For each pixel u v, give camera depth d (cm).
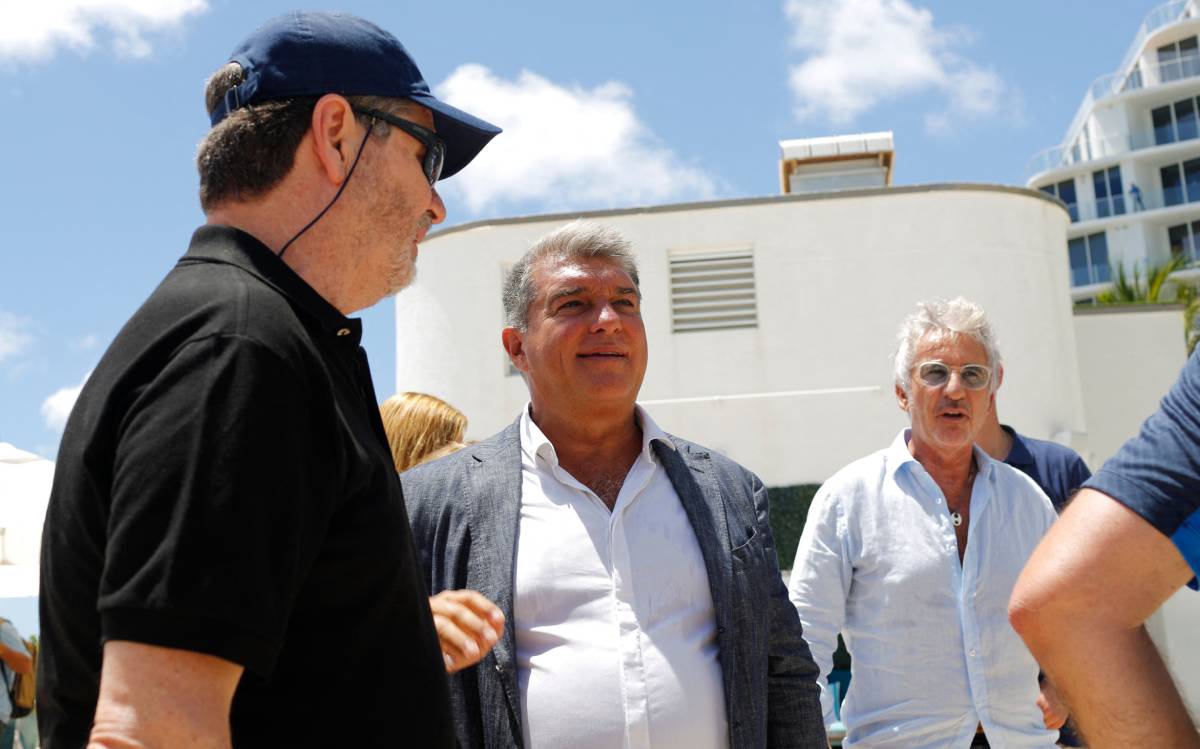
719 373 1709
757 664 280
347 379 174
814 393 1686
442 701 171
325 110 177
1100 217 7219
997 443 447
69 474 152
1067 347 1773
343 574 159
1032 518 383
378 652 162
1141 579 163
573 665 269
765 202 1741
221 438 141
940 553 371
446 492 291
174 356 147
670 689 268
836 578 382
